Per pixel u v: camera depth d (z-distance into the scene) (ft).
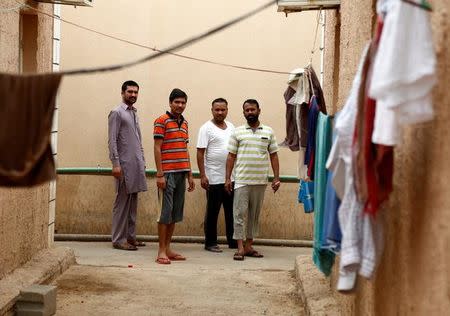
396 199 13.98
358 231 13.10
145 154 35.32
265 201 35.29
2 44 22.08
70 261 28.50
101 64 35.06
